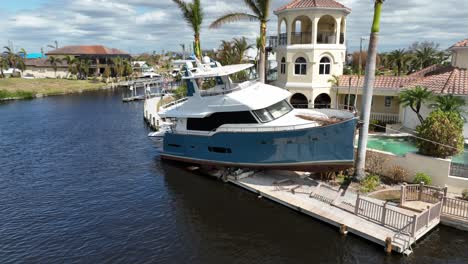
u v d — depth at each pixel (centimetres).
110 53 12231
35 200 1816
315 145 1698
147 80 9369
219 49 5684
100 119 4381
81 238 1430
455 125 1620
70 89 8481
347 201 1571
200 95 2105
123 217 1611
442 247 1277
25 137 3334
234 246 1359
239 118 1898
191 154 2180
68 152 2761
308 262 1247
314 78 2828
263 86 2153
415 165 1689
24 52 12006
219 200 1766
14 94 6869
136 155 2644
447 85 2225
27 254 1321
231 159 1964
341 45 2853
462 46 2525
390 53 6506
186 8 3322
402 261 1210
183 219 1582
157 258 1288
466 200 1473
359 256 1254
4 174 2236
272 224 1502
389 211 1371
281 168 1844
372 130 2578
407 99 2177
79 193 1905
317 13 2708
